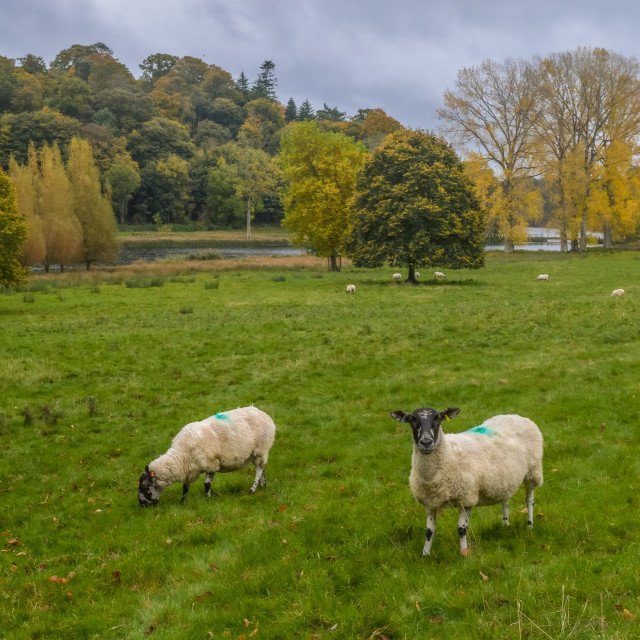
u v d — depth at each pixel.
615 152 70.06
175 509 10.24
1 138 134.50
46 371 20.59
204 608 6.97
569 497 9.35
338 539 8.57
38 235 59.56
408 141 47.44
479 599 6.45
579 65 73.06
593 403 13.98
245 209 155.00
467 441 7.88
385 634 6.15
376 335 24.91
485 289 41.28
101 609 7.16
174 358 22.73
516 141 76.06
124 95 175.12
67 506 10.91
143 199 152.50
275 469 12.12
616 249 76.62
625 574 6.63
